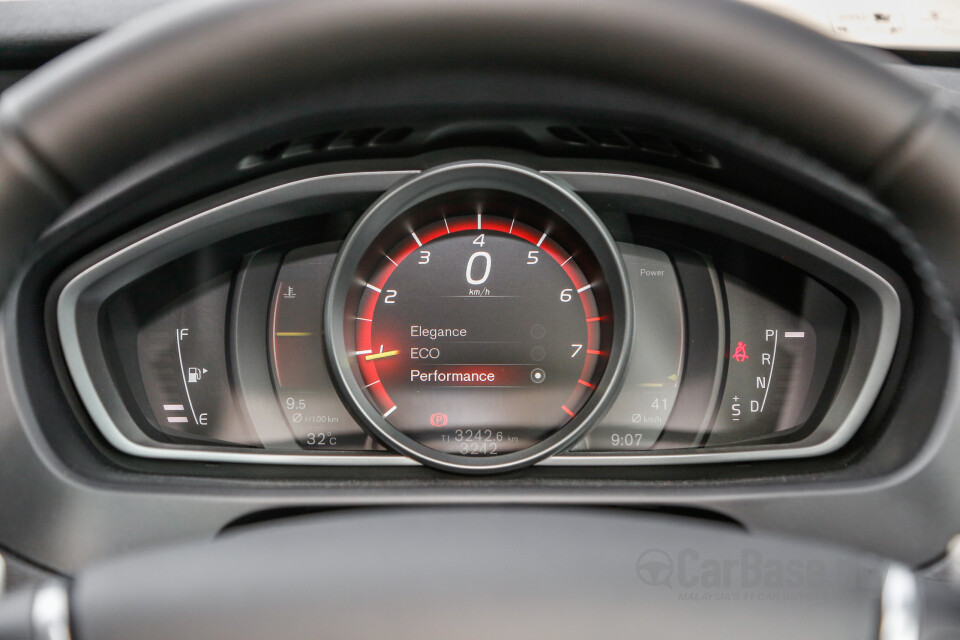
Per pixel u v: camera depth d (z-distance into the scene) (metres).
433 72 0.98
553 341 1.53
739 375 1.51
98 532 1.07
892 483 1.08
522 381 1.53
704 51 0.92
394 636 0.83
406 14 0.91
